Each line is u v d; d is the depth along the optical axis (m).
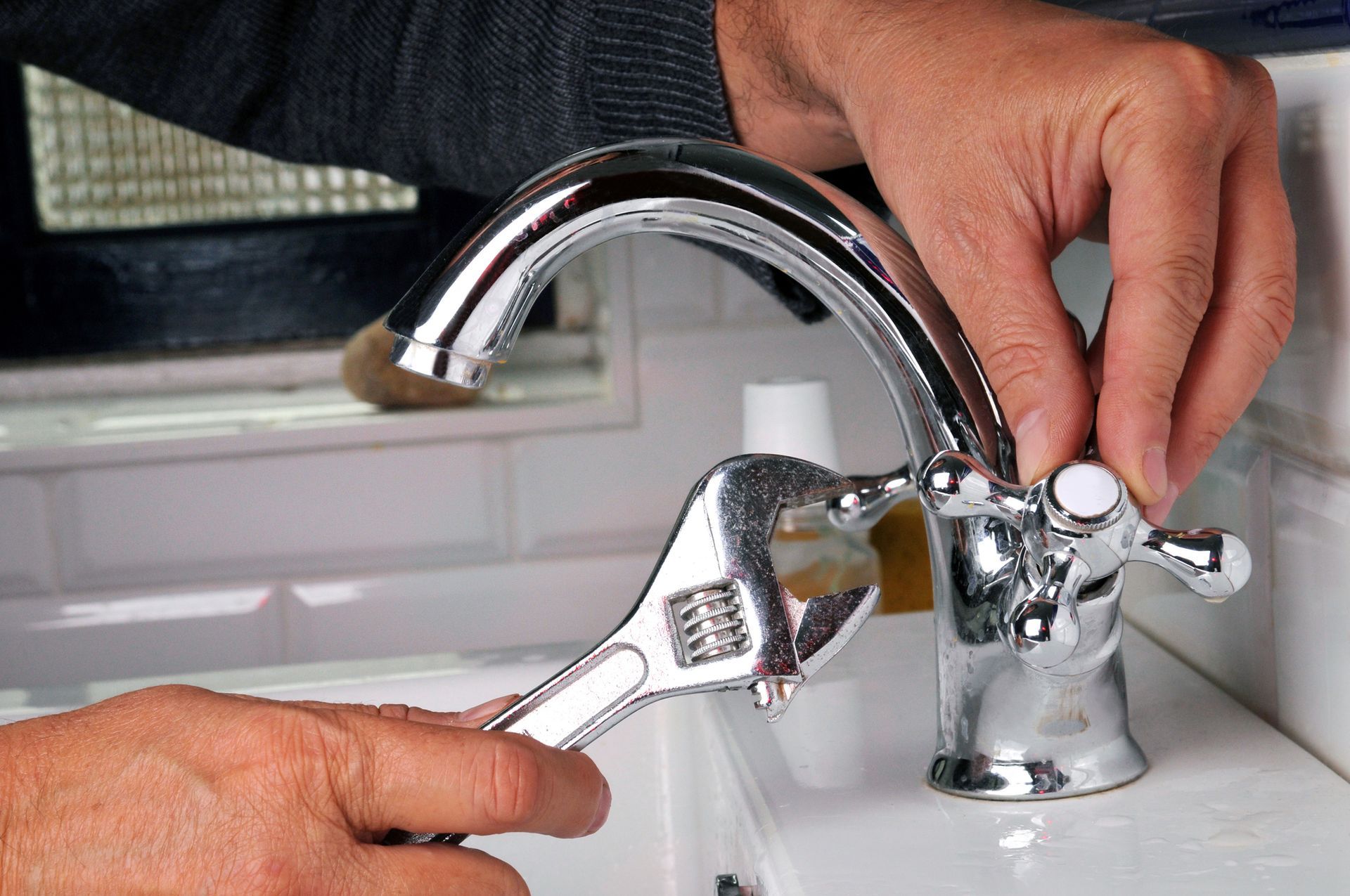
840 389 0.89
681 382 0.89
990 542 0.34
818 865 0.32
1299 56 0.33
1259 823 0.32
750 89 0.45
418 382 0.88
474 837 0.50
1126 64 0.29
